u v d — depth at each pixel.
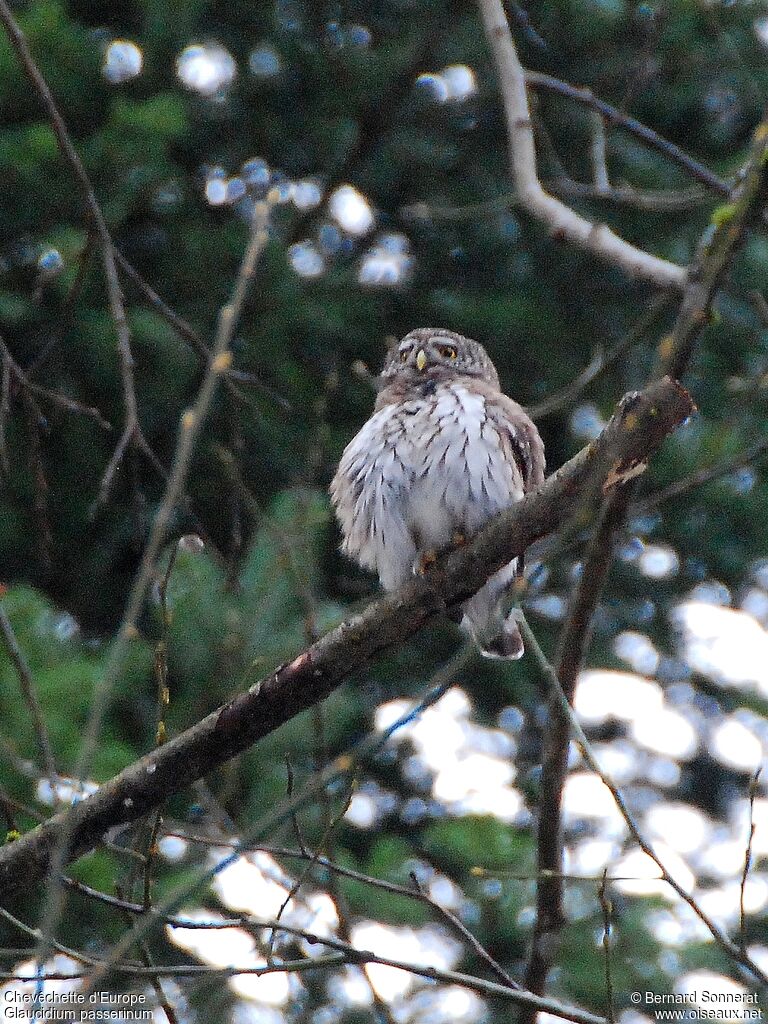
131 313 12.77
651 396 6.34
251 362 13.55
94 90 13.41
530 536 7.01
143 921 6.40
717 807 14.87
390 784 13.90
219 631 9.39
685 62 14.20
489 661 14.12
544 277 15.09
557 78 14.73
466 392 9.40
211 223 14.38
